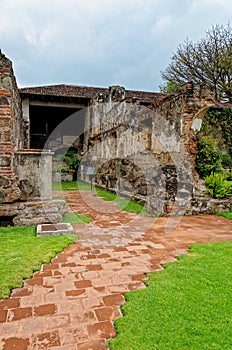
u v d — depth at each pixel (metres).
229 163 10.16
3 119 5.16
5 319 2.37
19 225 5.29
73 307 2.56
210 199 7.18
